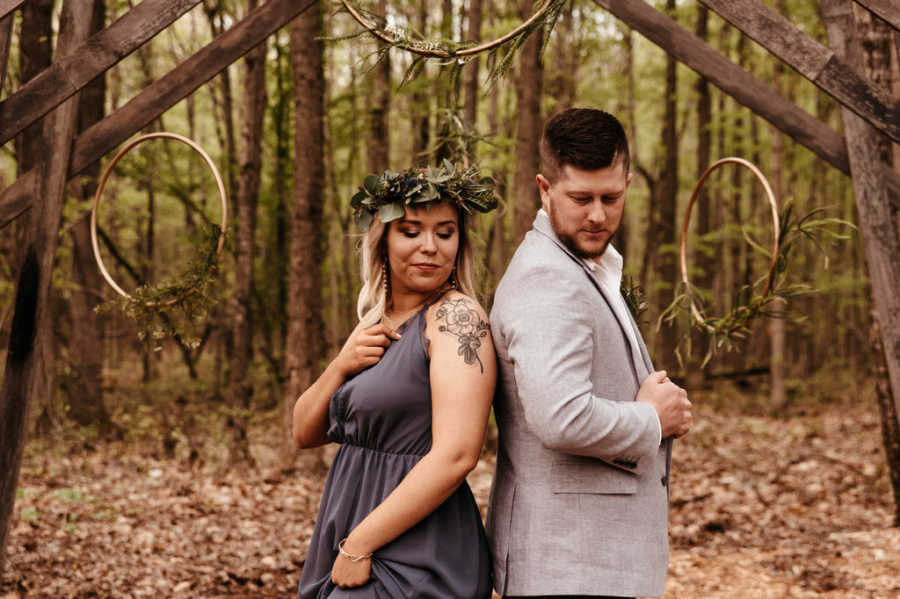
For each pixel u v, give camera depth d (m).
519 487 1.93
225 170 13.73
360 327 2.11
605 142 1.83
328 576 2.01
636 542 1.89
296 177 7.36
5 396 2.94
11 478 2.94
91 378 9.07
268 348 13.32
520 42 2.44
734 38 14.82
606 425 1.75
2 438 2.93
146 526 5.29
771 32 2.80
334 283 12.09
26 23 7.94
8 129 2.84
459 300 1.96
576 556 1.86
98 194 2.64
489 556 2.03
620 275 2.05
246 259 8.28
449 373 1.87
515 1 10.05
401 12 10.59
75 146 2.96
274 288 13.27
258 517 5.75
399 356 1.96
